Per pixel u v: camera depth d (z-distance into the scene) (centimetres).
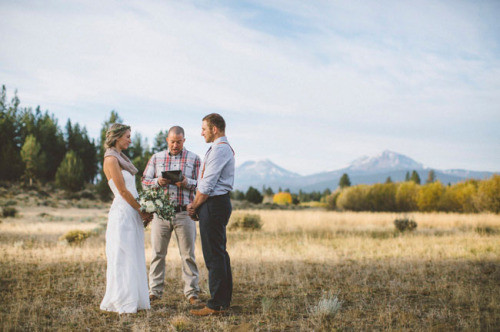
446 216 2066
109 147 403
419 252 865
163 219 410
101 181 5197
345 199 4744
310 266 696
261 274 625
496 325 353
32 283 533
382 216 2145
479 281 559
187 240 448
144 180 468
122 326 356
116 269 375
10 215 2134
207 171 391
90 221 2106
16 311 393
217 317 384
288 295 487
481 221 1723
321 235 1362
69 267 662
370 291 507
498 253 829
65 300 446
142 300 385
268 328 350
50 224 1689
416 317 386
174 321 352
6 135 6938
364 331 345
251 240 1190
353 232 1486
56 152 7700
